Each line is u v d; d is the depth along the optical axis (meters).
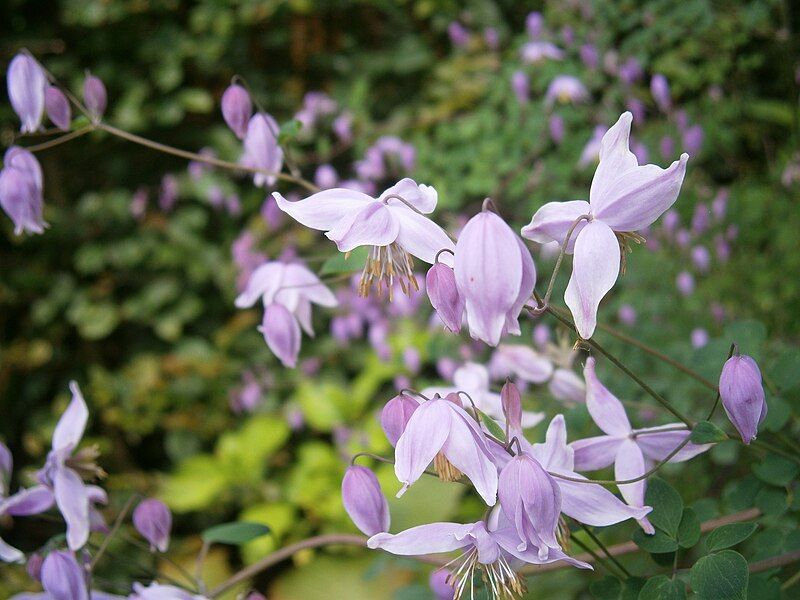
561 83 0.33
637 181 0.10
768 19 0.32
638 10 0.36
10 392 0.46
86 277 0.48
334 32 0.52
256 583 0.40
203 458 0.43
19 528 0.42
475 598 0.12
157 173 0.49
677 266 0.31
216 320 0.49
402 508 0.30
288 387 0.45
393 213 0.11
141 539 0.41
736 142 0.40
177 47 0.48
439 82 0.49
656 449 0.12
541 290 0.27
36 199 0.16
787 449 0.15
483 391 0.14
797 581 0.14
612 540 0.26
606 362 0.24
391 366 0.34
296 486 0.40
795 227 0.31
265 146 0.16
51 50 0.47
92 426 0.46
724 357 0.15
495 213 0.10
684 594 0.11
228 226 0.47
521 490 0.10
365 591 0.36
